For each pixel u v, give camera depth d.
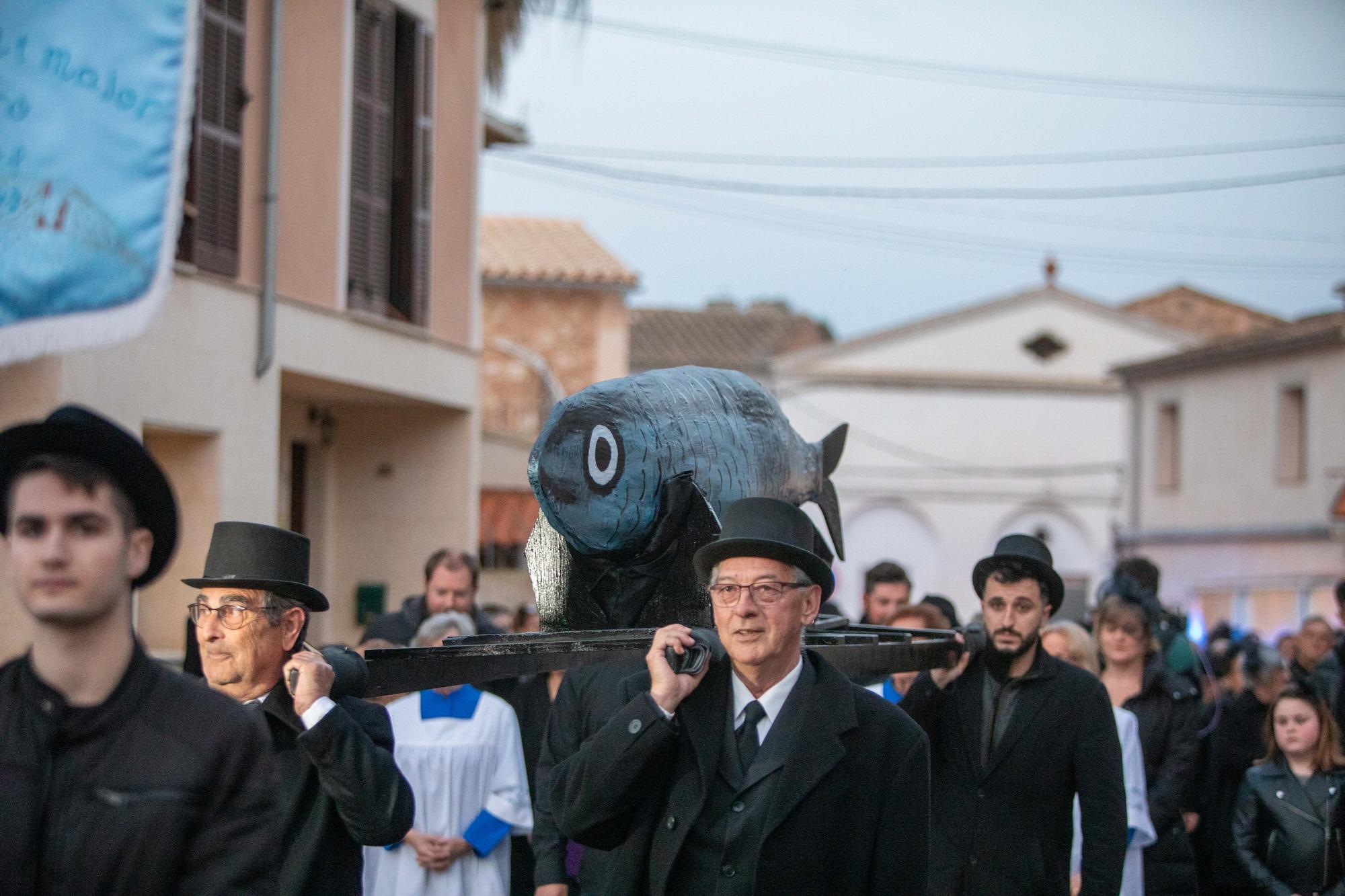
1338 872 8.73
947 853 6.90
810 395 45.91
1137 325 46.44
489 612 12.09
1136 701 9.34
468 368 18.56
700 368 6.14
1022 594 6.89
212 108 13.81
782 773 4.79
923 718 7.05
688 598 5.70
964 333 46.34
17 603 11.23
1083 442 46.34
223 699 3.60
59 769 3.44
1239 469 39.66
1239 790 9.14
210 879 3.46
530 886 9.09
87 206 8.66
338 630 18.36
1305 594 37.34
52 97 8.65
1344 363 36.12
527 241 32.25
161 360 13.01
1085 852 6.80
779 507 4.86
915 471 45.88
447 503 18.47
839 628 6.89
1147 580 11.75
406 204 17.25
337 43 15.84
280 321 14.92
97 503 3.46
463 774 8.07
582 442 5.63
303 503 18.16
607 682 6.78
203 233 13.72
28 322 8.53
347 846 5.40
